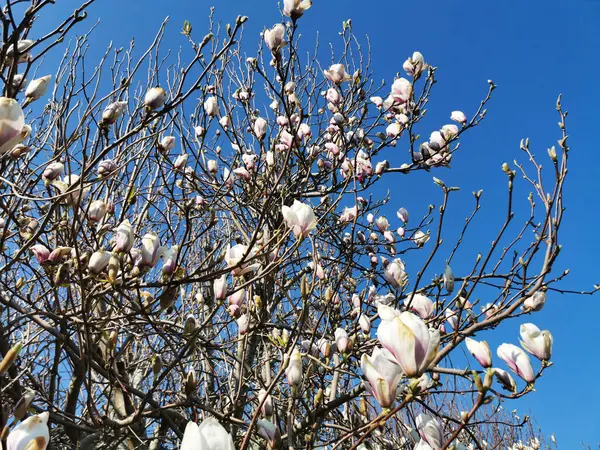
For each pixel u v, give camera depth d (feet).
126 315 3.48
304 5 4.32
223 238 7.30
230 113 6.42
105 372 4.01
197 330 3.41
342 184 6.43
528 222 4.27
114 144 3.11
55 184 3.44
